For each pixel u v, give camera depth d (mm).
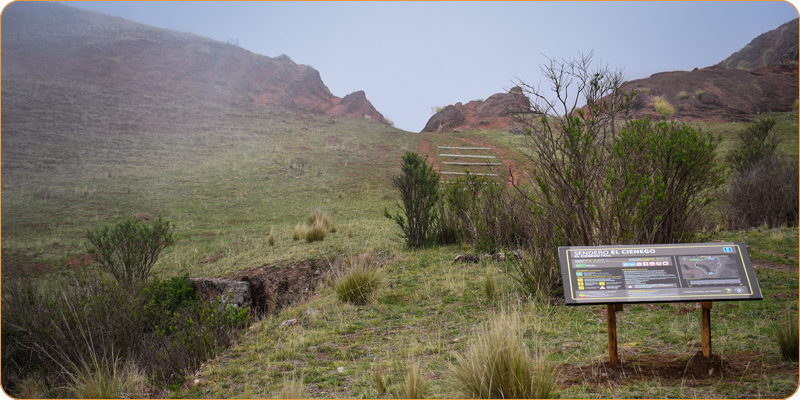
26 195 20297
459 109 54438
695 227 6938
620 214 5555
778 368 3234
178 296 8375
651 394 3012
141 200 21312
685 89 45094
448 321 5449
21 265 12273
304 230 13242
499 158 33344
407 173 10867
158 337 5480
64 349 5164
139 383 4520
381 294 6746
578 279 3266
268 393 3818
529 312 5211
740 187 12406
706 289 3230
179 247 14531
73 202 20078
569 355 3990
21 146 26047
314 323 5848
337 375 4086
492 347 3443
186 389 4207
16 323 5633
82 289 6266
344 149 34844
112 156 27312
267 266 10055
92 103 35438
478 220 9742
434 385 3592
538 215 6020
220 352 5105
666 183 6355
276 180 26609
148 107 37656
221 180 25734
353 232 12820
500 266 7648
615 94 5766
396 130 43844
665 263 3281
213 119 38406
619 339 4270
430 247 10531
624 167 6031
